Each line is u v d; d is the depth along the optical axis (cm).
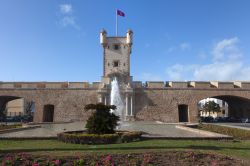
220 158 1312
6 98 6956
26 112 10081
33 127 3544
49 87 6381
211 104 11062
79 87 6372
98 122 2089
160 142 1880
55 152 1383
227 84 6512
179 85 6475
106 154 1319
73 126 3938
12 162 1185
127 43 6719
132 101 6247
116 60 6694
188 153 1365
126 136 1919
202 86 6488
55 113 6247
